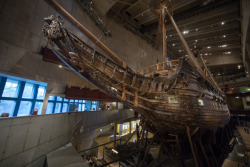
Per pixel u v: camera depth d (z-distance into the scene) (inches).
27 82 290.8
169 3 546.6
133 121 867.4
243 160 333.1
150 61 1047.0
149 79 248.5
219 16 775.7
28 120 171.6
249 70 1056.2
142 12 767.1
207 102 298.4
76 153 199.0
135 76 231.1
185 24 842.8
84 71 214.7
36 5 306.3
